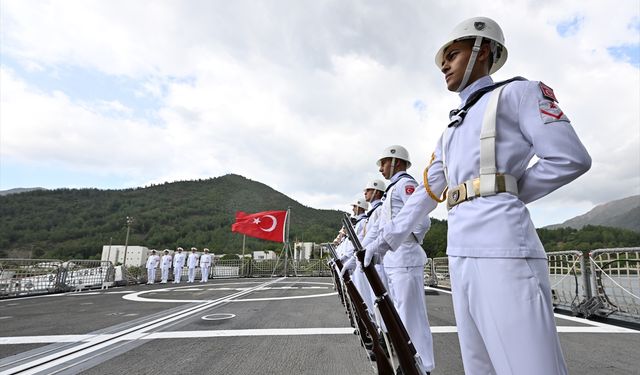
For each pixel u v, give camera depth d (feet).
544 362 3.70
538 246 4.21
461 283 4.59
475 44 5.17
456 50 5.38
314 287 45.29
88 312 23.00
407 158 13.46
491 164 4.44
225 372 10.07
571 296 20.84
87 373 10.00
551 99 4.36
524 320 3.83
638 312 16.71
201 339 14.28
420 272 11.01
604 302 18.63
